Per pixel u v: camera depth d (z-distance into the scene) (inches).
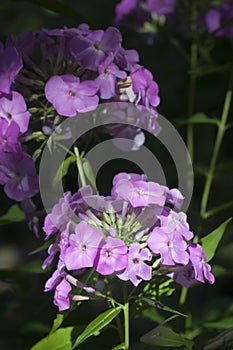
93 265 25.5
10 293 34.2
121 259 25.5
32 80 27.7
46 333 32.5
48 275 31.7
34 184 27.2
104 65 27.2
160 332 27.6
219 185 45.5
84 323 31.5
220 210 33.1
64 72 27.8
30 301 34.0
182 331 32.1
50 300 33.8
